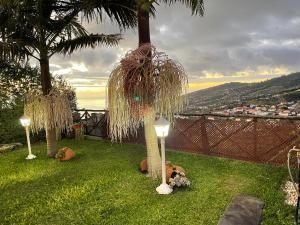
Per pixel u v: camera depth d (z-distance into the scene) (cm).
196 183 585
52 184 630
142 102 561
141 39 609
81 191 571
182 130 879
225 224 383
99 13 788
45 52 831
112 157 838
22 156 925
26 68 1289
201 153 847
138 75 545
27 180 675
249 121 742
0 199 560
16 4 687
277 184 555
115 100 563
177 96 557
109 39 845
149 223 431
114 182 615
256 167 684
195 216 446
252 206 437
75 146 1023
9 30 776
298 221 405
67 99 884
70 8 830
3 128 1138
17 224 452
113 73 564
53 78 1290
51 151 890
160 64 556
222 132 797
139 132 998
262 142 725
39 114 846
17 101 1203
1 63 1176
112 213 471
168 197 523
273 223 405
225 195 518
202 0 581
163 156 547
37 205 520
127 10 767
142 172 680
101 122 1134
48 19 802
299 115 688
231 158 785
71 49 864
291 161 675
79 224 441
